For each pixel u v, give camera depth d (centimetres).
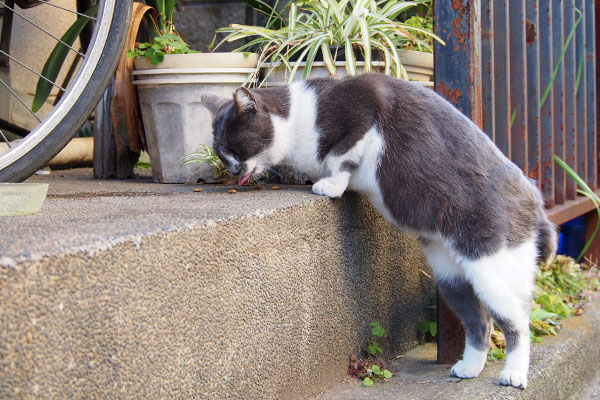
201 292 176
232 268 188
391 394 235
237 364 192
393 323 286
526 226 239
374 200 254
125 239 153
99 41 261
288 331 216
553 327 312
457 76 258
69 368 140
